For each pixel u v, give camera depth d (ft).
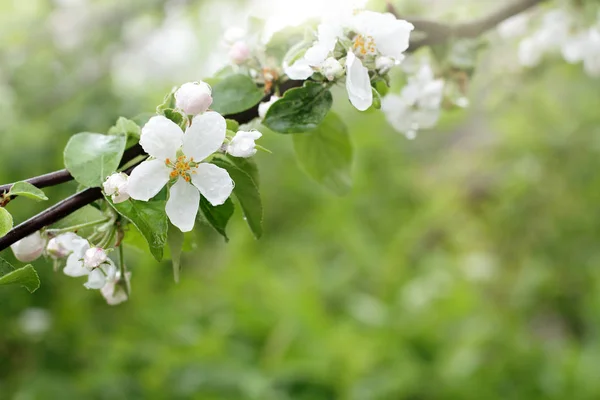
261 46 1.93
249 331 4.89
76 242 1.70
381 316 5.08
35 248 1.70
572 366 4.70
